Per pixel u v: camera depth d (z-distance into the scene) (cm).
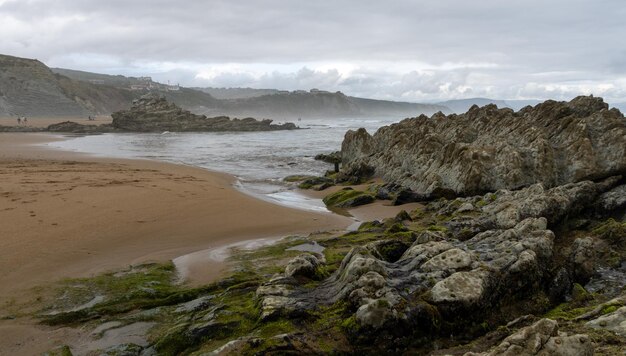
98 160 4331
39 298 1134
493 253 1127
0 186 2505
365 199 2523
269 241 1727
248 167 4225
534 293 1052
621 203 1775
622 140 2278
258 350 811
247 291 1130
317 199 2755
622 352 694
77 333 974
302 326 890
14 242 1544
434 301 906
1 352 897
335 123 19350
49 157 4538
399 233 1605
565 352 650
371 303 861
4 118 15625
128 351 891
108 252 1526
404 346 855
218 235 1800
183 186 2780
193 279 1302
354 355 831
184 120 11062
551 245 1199
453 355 808
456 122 4184
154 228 1836
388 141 4162
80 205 2105
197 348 885
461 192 2427
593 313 896
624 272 1287
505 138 3084
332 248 1532
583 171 2302
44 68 19850
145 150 5744
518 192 1983
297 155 5347
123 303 1109
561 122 2736
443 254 1069
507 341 680
